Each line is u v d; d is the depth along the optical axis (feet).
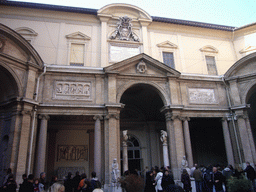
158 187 33.42
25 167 46.96
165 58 80.23
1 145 49.37
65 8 73.05
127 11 80.48
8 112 50.60
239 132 63.62
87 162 69.36
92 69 59.36
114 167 49.42
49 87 55.93
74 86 57.72
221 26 87.56
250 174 42.01
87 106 55.47
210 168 49.65
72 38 73.05
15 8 70.59
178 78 65.51
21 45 52.06
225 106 67.21
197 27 86.38
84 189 26.73
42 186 30.78
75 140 70.44
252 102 77.10
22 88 50.78
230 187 19.06
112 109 56.54
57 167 66.64
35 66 53.31
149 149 76.89
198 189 44.14
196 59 82.69
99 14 75.46
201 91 67.36
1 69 48.75
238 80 67.56
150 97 73.61
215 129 83.97
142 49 77.15
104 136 55.26
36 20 71.77
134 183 11.98
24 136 47.91
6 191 27.30
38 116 52.80
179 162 57.41
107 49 73.92
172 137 59.88
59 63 69.41
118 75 60.49
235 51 88.48
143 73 62.69
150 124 79.36
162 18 81.35
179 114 61.67
